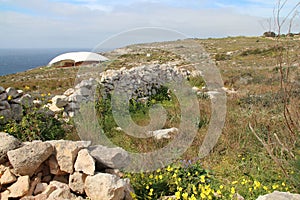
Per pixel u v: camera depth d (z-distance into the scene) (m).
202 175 3.24
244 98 6.86
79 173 2.77
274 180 3.26
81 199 2.66
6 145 2.79
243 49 21.64
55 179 2.89
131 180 3.14
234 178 3.42
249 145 4.16
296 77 4.54
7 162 2.79
